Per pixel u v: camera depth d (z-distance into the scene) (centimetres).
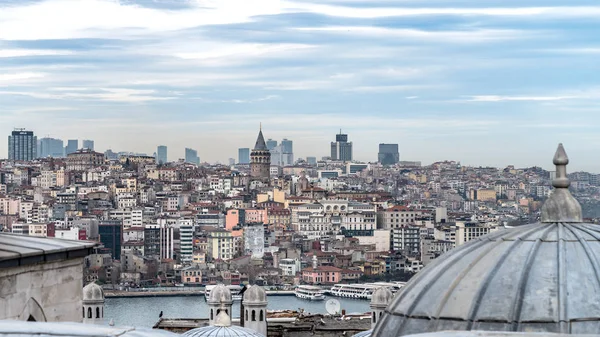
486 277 4669
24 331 4425
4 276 6500
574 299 4491
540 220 5022
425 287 4794
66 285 6962
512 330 4466
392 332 4744
